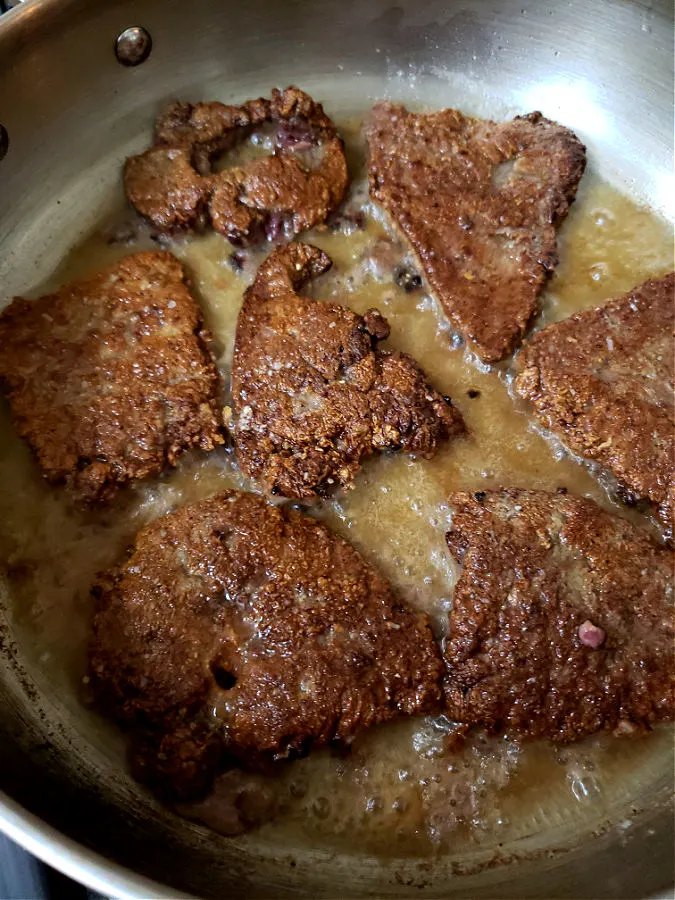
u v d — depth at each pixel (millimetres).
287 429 275
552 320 315
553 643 251
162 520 265
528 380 288
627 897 218
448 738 256
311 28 339
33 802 218
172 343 287
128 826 229
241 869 233
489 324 299
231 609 252
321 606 250
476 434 295
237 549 256
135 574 254
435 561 276
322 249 324
